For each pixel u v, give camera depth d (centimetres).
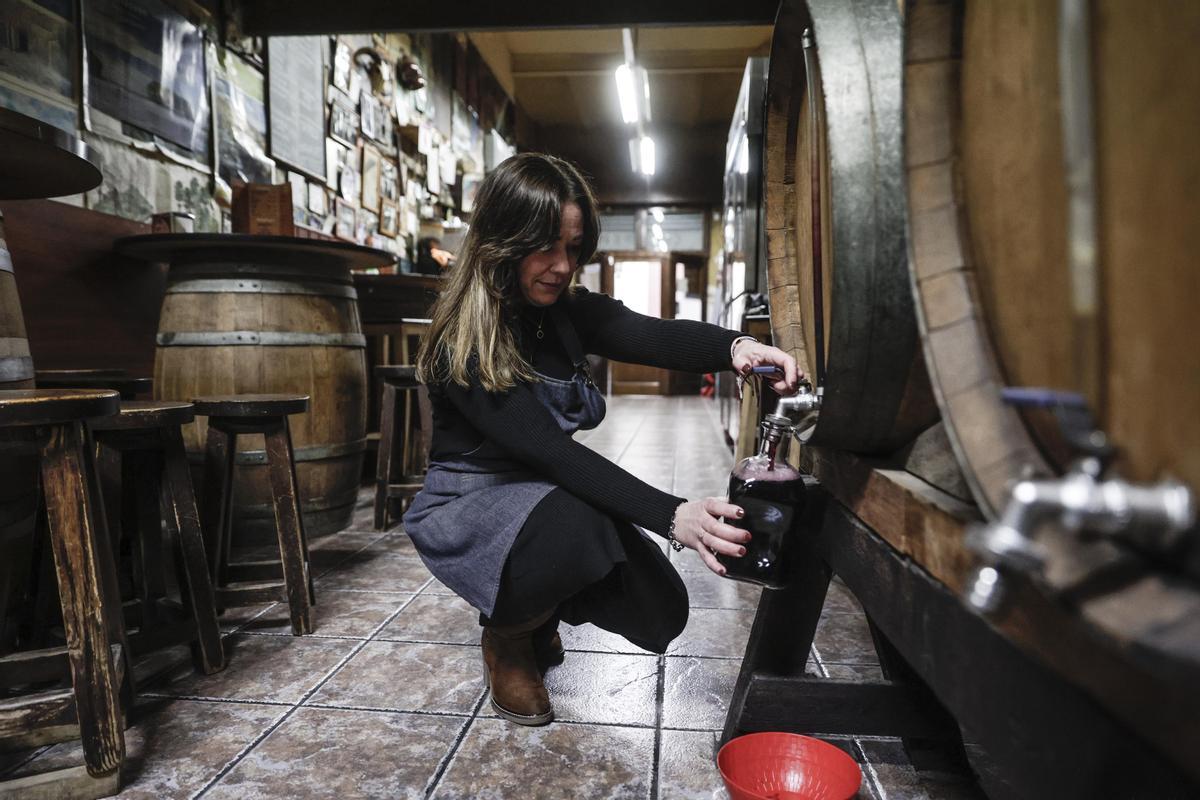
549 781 141
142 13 344
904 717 139
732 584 264
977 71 72
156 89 355
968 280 74
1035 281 62
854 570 107
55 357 290
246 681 185
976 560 65
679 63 1074
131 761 148
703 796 136
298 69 495
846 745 154
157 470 195
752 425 324
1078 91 50
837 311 87
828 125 87
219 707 171
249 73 439
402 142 691
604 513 146
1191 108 43
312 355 293
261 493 286
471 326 142
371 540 319
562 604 161
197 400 210
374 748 153
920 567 82
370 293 446
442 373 149
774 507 118
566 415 159
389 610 235
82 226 302
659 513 132
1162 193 46
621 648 205
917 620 82
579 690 179
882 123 85
